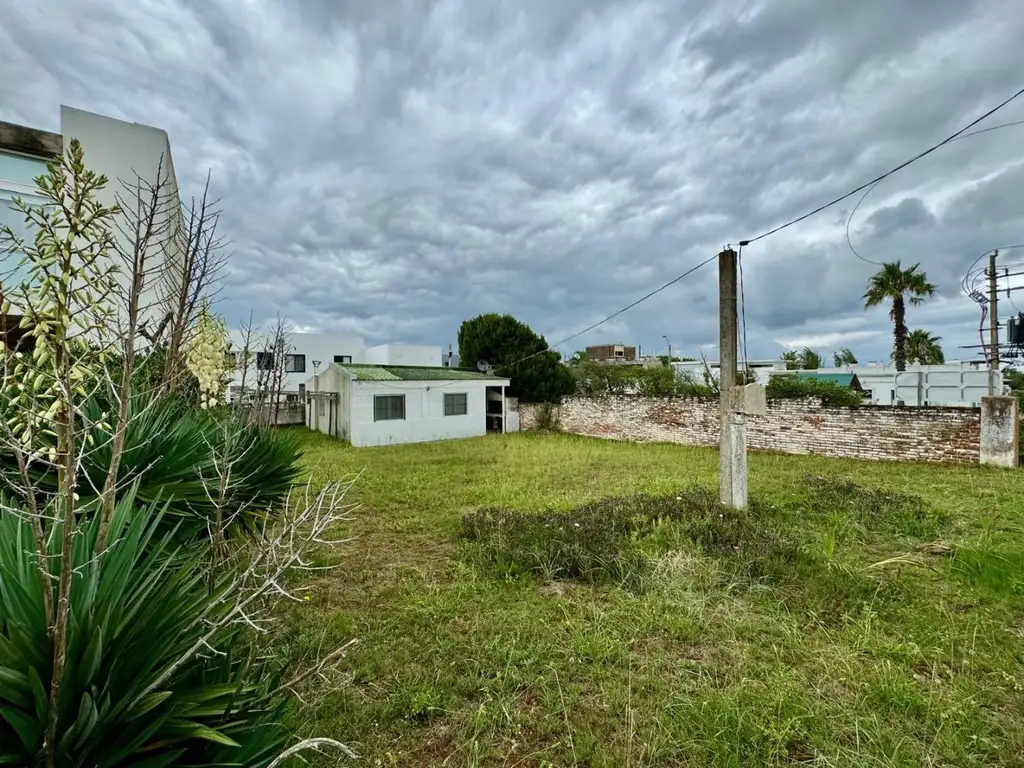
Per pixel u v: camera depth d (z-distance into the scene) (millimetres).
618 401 15906
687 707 2520
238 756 1555
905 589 3771
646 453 12195
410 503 7012
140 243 1681
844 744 2260
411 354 30125
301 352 26734
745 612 3535
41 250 1285
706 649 3100
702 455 11844
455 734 2406
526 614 3561
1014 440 9242
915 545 4812
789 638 3141
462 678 2807
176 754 1365
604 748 2283
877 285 17156
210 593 1961
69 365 1475
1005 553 4281
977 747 2223
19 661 1289
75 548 1691
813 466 9930
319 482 8281
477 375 18234
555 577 4266
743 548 4492
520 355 19859
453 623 3479
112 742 1361
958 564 4207
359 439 14203
